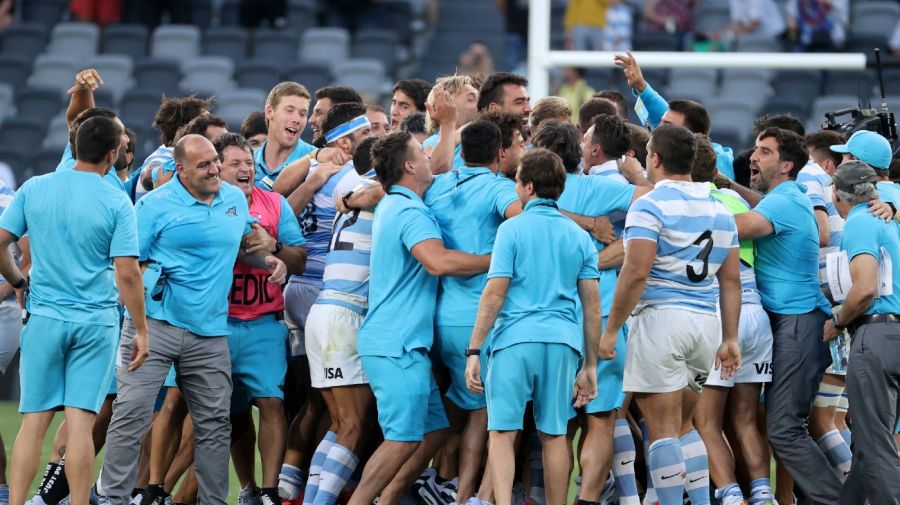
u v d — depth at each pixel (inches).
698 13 2182.6
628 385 794.8
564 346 764.6
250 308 861.2
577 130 838.5
